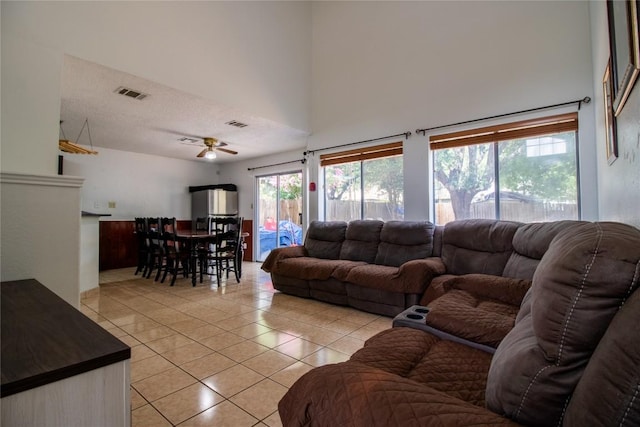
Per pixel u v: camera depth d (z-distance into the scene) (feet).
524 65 11.16
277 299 13.01
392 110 14.66
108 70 9.86
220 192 23.12
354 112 16.03
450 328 5.08
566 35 10.35
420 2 13.85
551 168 10.82
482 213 12.30
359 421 2.36
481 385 3.71
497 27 11.80
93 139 17.85
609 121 6.51
